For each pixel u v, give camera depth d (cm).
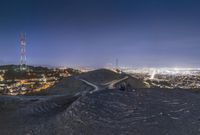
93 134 1125
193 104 1417
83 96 1645
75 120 1297
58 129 1250
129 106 1401
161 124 1151
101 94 1653
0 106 2106
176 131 1079
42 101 2223
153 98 1531
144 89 1812
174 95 1619
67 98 2288
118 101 1499
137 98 1549
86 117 1303
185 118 1215
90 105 1459
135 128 1131
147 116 1252
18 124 1470
